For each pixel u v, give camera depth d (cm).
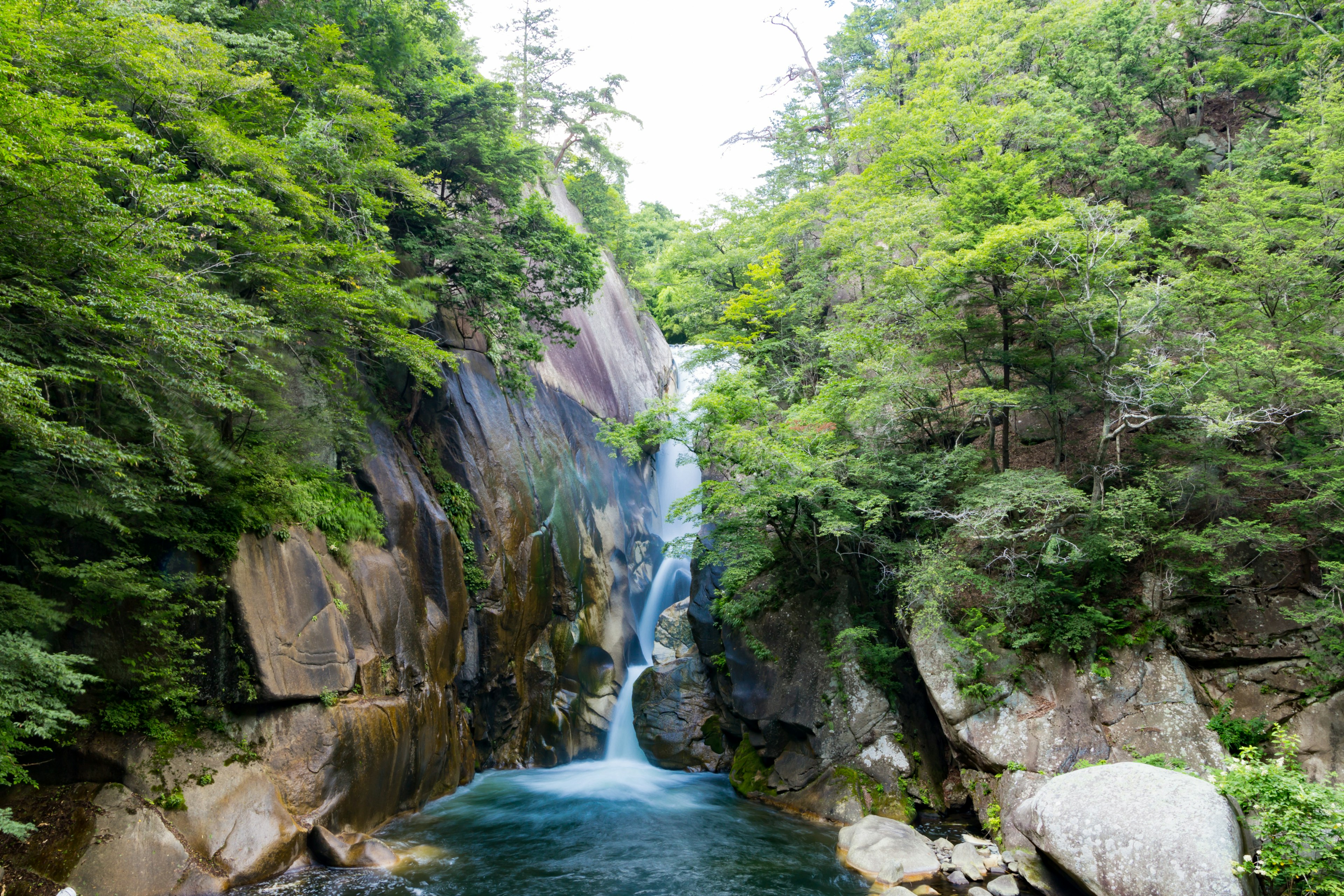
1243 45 2625
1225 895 955
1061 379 1852
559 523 2597
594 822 1628
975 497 1619
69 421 1062
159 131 1267
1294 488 1608
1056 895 1188
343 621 1475
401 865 1273
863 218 2223
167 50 1166
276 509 1405
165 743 1151
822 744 1780
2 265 862
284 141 1379
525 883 1235
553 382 2973
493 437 2400
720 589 2320
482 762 2122
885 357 1933
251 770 1220
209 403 1274
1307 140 1881
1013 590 1625
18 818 993
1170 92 2508
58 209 866
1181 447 1631
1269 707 1469
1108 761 1455
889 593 1945
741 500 1814
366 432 1773
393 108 1994
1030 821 1198
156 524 1177
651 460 3700
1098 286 1638
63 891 906
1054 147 2370
